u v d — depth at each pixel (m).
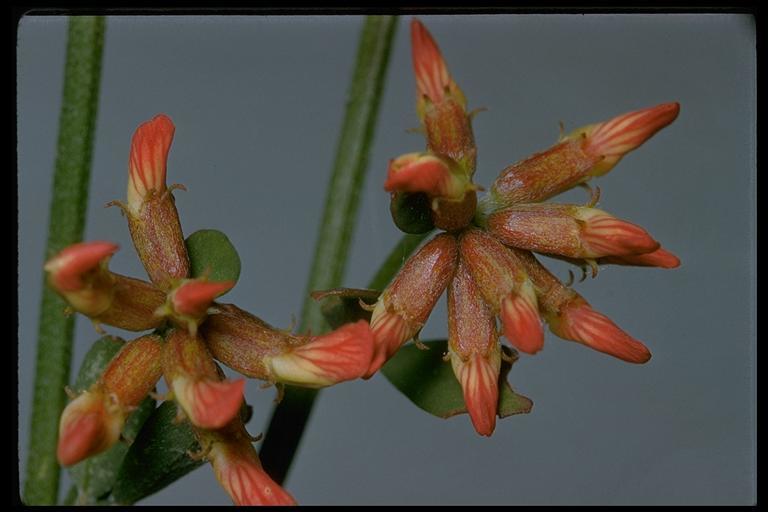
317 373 0.18
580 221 0.19
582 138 0.19
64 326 0.19
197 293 0.18
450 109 0.19
